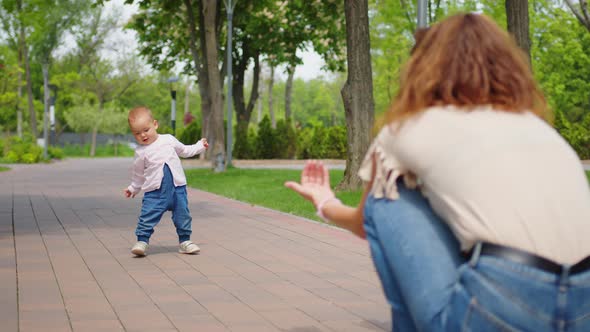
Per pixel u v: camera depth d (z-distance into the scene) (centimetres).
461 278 175
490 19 199
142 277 621
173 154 733
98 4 2730
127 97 7275
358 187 1492
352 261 710
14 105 6138
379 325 459
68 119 6838
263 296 546
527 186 173
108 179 2244
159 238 880
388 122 194
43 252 761
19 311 489
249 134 3812
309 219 1084
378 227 188
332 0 3297
